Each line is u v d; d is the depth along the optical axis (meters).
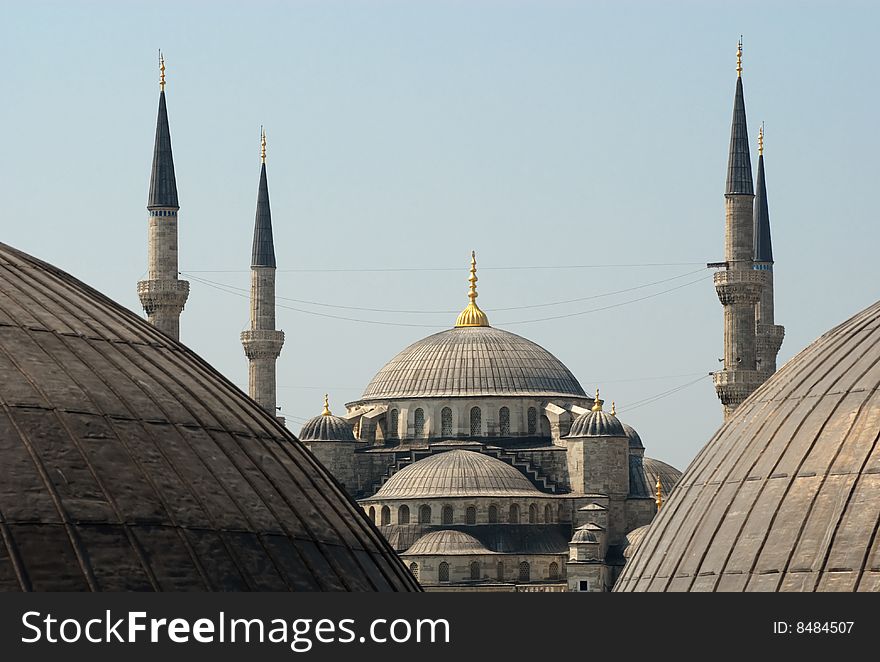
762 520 102.38
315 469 93.69
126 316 95.94
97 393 84.44
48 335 87.44
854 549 96.44
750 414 114.19
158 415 85.81
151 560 77.75
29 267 94.88
